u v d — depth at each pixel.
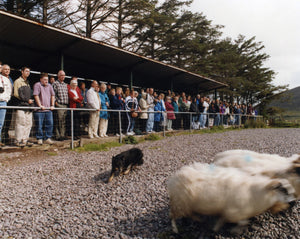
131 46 21.84
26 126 6.78
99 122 8.84
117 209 3.81
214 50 28.84
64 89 7.66
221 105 17.59
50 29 7.72
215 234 2.98
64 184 4.82
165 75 15.02
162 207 3.81
